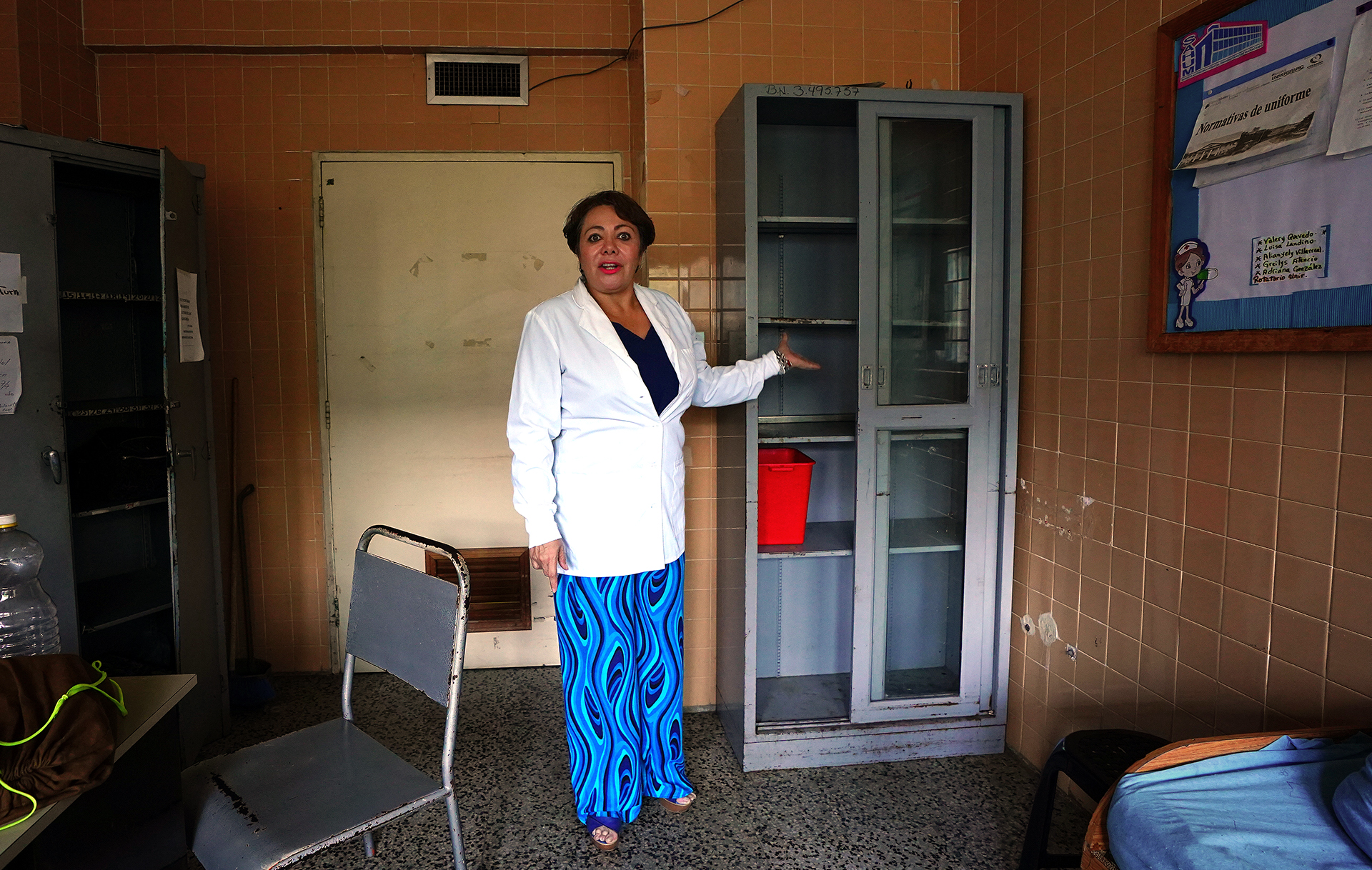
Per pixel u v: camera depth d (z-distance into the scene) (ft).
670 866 6.51
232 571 10.09
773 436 7.75
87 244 8.36
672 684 7.06
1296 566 5.00
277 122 9.90
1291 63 4.80
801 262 8.87
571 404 6.44
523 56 10.06
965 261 7.70
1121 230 6.33
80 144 7.10
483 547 10.50
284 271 10.06
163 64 9.76
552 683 10.23
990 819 7.07
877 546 7.84
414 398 10.28
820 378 9.00
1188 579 5.84
